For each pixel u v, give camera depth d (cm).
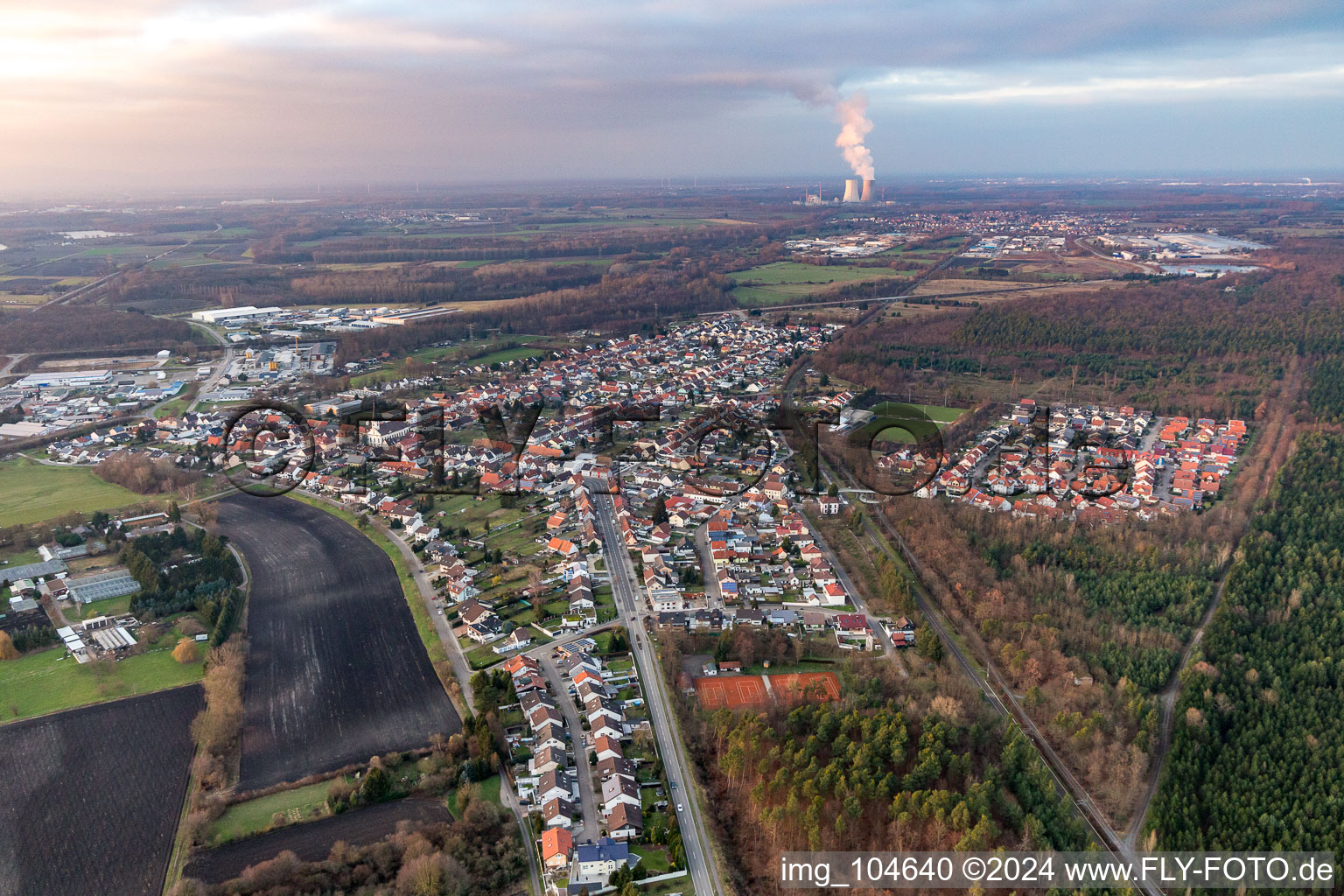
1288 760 17500
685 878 15150
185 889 14350
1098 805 17050
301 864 15088
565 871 15238
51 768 18025
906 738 17762
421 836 15650
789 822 15850
